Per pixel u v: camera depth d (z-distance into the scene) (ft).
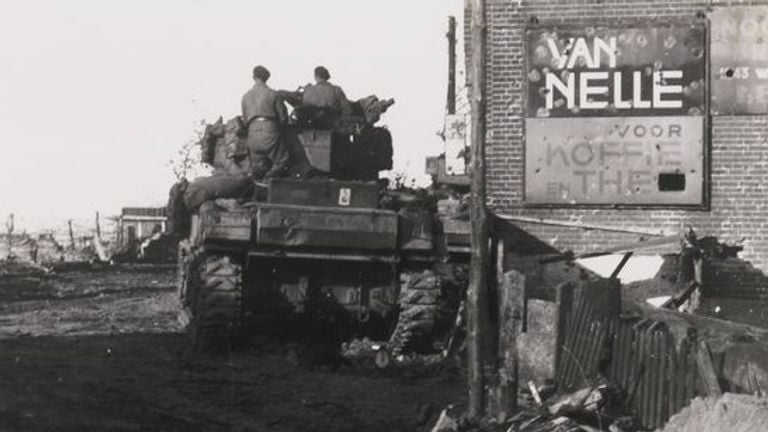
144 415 34.94
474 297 32.94
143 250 159.22
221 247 51.39
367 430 33.55
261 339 52.85
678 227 56.95
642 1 57.11
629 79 57.11
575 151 57.62
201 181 56.24
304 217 51.60
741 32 56.49
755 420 23.21
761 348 26.61
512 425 28.99
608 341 31.30
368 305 53.98
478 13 32.94
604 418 28.73
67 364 45.24
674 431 25.54
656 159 57.06
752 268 56.03
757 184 56.44
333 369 46.73
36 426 32.19
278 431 33.35
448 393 40.24
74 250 173.88
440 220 53.36
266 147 57.47
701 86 56.65
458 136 64.49
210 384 41.70
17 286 105.50
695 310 54.24
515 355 33.12
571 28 57.52
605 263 57.16
